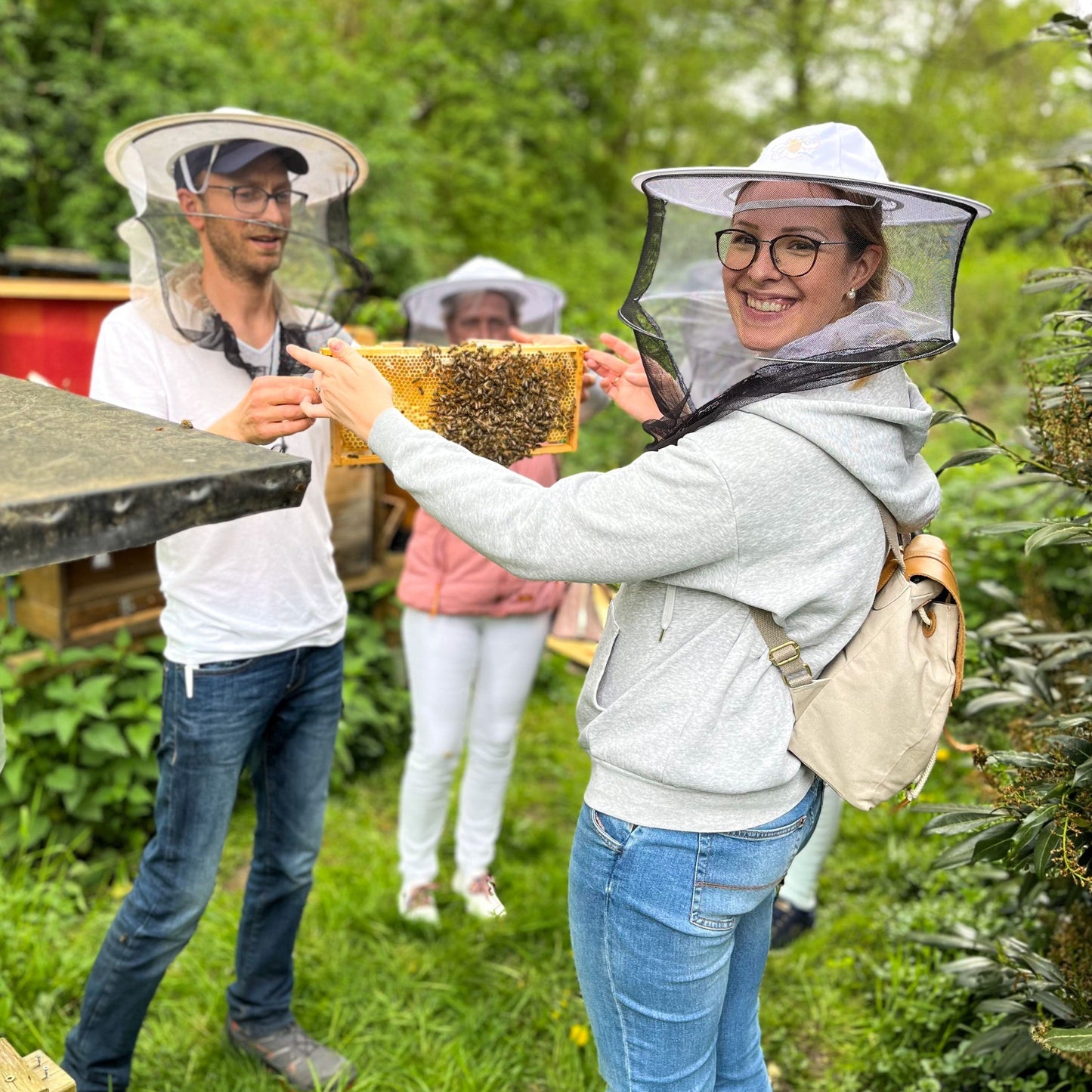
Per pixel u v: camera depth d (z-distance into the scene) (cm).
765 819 145
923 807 191
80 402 121
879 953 271
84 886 293
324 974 261
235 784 202
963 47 1549
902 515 146
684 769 140
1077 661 229
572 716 422
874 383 144
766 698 142
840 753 142
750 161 1722
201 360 189
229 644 194
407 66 1421
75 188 935
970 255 1332
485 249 1436
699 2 1731
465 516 146
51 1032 234
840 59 1659
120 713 301
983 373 935
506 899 294
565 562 139
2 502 84
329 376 158
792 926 269
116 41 972
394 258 1002
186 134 173
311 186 192
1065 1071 207
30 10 902
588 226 1673
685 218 181
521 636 273
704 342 198
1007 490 429
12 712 296
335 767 362
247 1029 231
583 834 153
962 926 228
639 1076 154
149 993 204
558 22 1623
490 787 285
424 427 171
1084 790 172
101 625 305
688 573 139
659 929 145
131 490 91
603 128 1770
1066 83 1355
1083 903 205
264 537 195
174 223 179
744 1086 173
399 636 397
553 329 295
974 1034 234
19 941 252
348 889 291
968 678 223
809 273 141
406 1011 252
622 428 441
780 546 136
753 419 136
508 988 262
